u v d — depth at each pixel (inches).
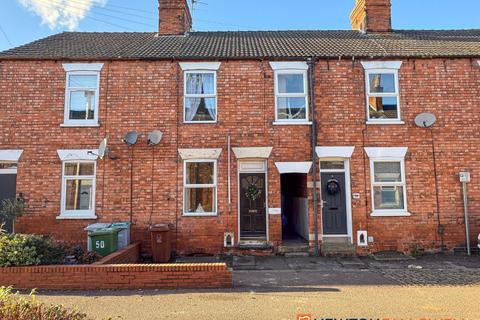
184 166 503.8
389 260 456.8
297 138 509.0
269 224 494.9
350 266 427.5
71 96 517.3
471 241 492.4
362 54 524.1
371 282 350.6
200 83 523.8
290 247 489.1
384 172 510.0
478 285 339.3
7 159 494.6
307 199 502.6
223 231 492.1
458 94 516.4
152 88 514.9
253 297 295.7
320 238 492.1
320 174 509.4
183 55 520.7
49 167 496.7
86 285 316.5
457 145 507.8
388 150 504.7
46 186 493.4
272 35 653.9
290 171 502.0
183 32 636.1
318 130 509.4
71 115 514.3
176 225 492.1
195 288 322.0
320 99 515.2
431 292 314.3
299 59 520.1
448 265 430.6
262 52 538.6
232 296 298.2
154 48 557.0
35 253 328.8
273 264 438.0
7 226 490.9
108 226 446.9
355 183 501.0
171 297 293.6
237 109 513.0
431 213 496.7
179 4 639.1
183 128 508.4
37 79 511.8
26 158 496.7
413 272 395.5
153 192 496.7
